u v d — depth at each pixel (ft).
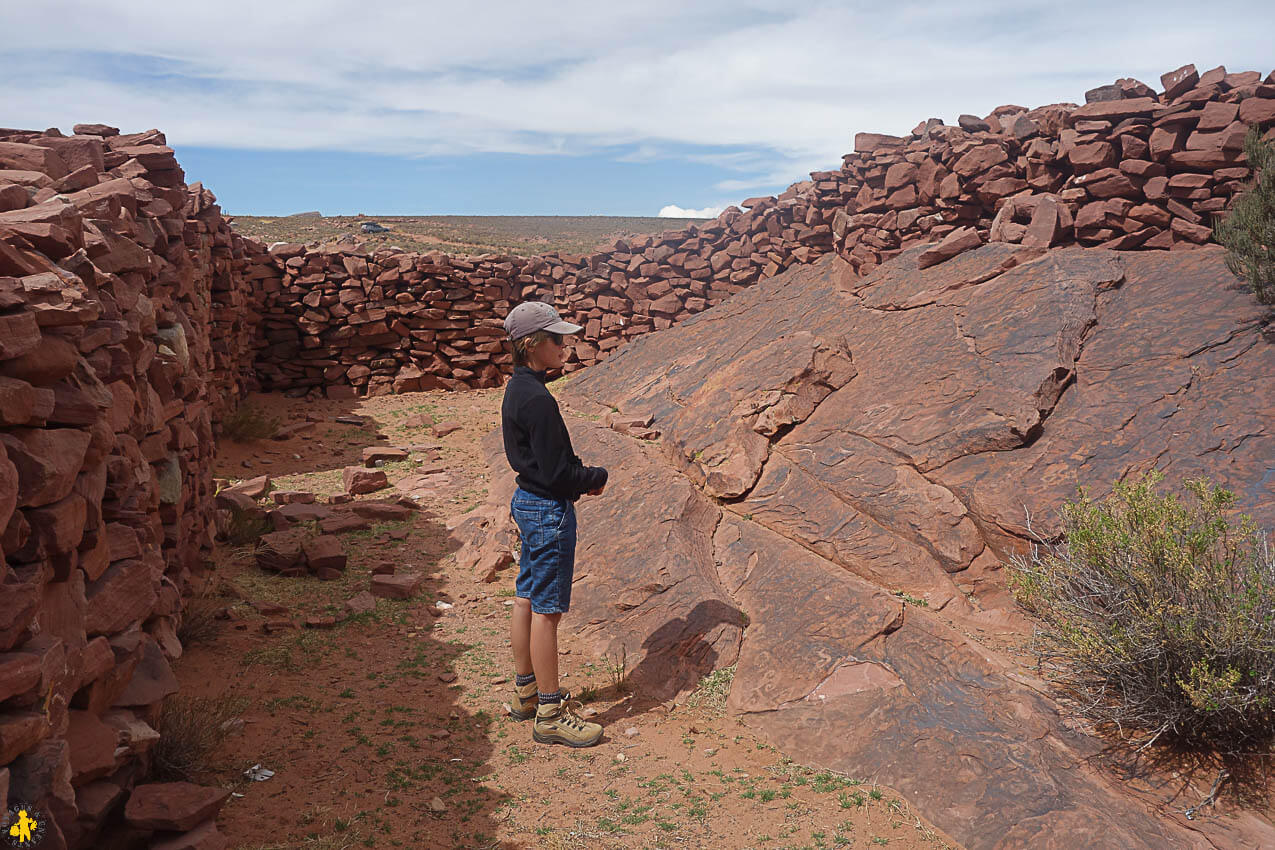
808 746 12.91
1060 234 27.09
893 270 31.40
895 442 20.92
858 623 15.24
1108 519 13.83
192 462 19.29
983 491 18.29
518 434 13.35
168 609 14.15
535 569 13.15
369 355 48.78
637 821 10.85
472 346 49.80
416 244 120.16
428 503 27.25
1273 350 18.63
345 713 13.62
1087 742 12.21
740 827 10.78
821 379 24.41
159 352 17.28
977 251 28.58
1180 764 11.75
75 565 9.26
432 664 15.79
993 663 13.92
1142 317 21.68
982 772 11.57
